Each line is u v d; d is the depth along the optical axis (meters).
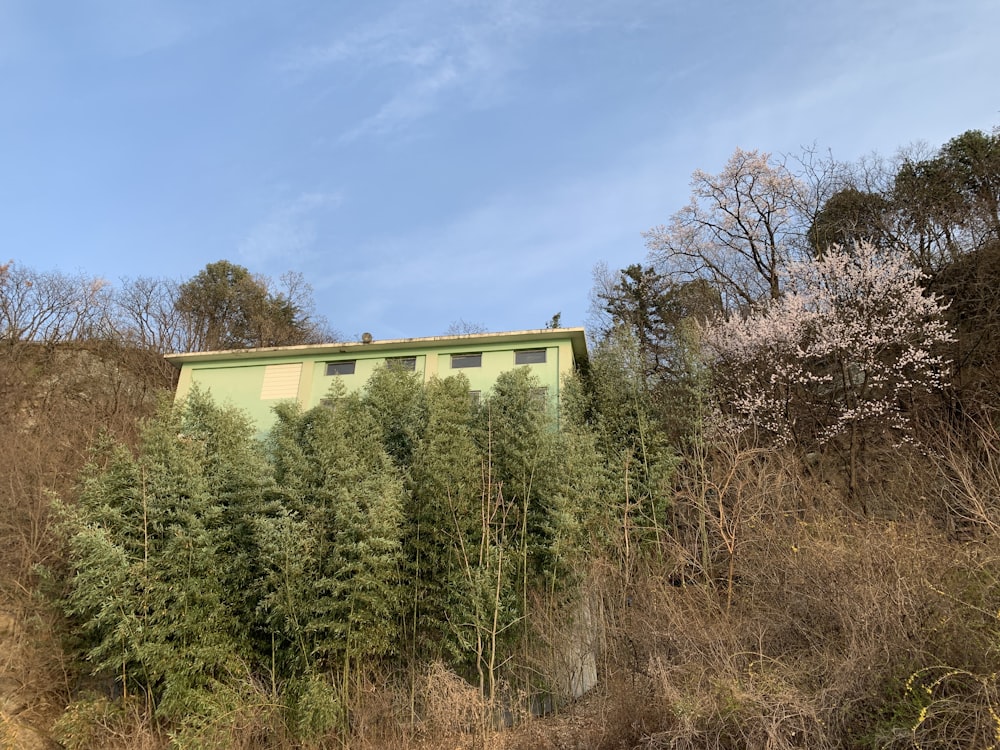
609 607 8.65
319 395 16.00
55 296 25.27
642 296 23.64
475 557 9.40
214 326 30.22
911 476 10.20
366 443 10.43
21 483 13.23
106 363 24.36
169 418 10.17
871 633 5.66
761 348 15.52
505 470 10.60
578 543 9.98
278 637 9.01
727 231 22.19
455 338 15.45
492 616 8.88
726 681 5.88
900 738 4.95
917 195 17.39
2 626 10.29
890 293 14.41
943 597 5.68
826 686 5.59
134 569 8.58
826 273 15.43
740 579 8.39
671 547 9.70
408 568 9.62
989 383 12.61
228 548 9.50
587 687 8.64
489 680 8.71
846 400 14.18
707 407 13.08
